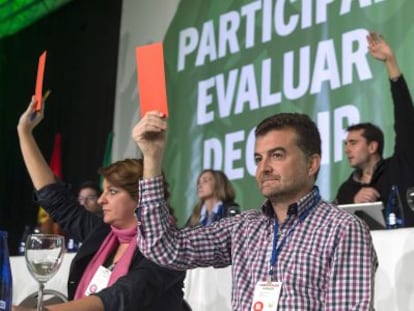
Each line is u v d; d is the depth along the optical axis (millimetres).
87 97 7523
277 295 1779
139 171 2332
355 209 2680
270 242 1876
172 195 6273
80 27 7734
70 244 4023
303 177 1875
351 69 4973
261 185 1879
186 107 6309
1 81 8141
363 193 3760
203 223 4293
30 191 7914
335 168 4949
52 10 7902
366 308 1698
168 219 1929
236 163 5711
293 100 5363
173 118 6418
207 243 1956
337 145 4973
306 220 1852
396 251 2010
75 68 7730
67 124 7715
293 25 5473
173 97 6461
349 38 5035
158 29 6727
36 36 8141
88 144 7430
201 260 1952
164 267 2057
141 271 2074
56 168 7652
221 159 5859
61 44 7922
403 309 1969
